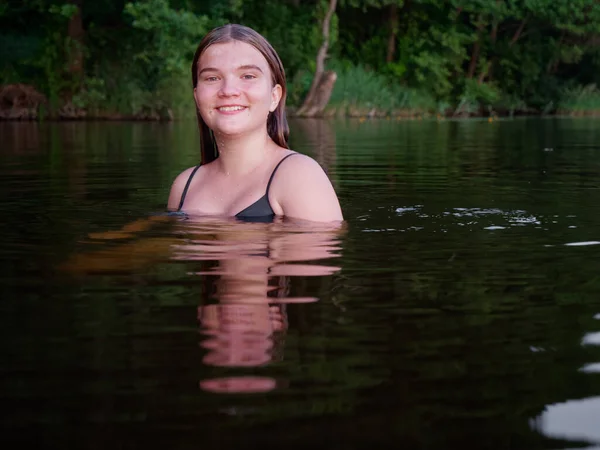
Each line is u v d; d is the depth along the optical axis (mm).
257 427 1368
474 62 32062
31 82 23797
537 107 33062
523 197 4996
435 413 1432
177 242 3174
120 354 1737
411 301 2227
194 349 1770
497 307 2166
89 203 4641
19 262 2797
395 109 28328
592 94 32406
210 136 4082
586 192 5340
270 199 3771
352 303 2193
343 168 7398
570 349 1791
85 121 22141
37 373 1623
